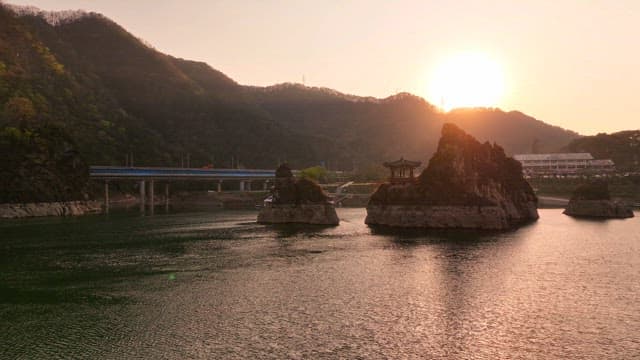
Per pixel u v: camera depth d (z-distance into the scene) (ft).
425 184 372.17
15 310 147.95
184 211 583.99
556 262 212.64
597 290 162.81
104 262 224.12
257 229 365.20
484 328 125.49
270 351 111.24
